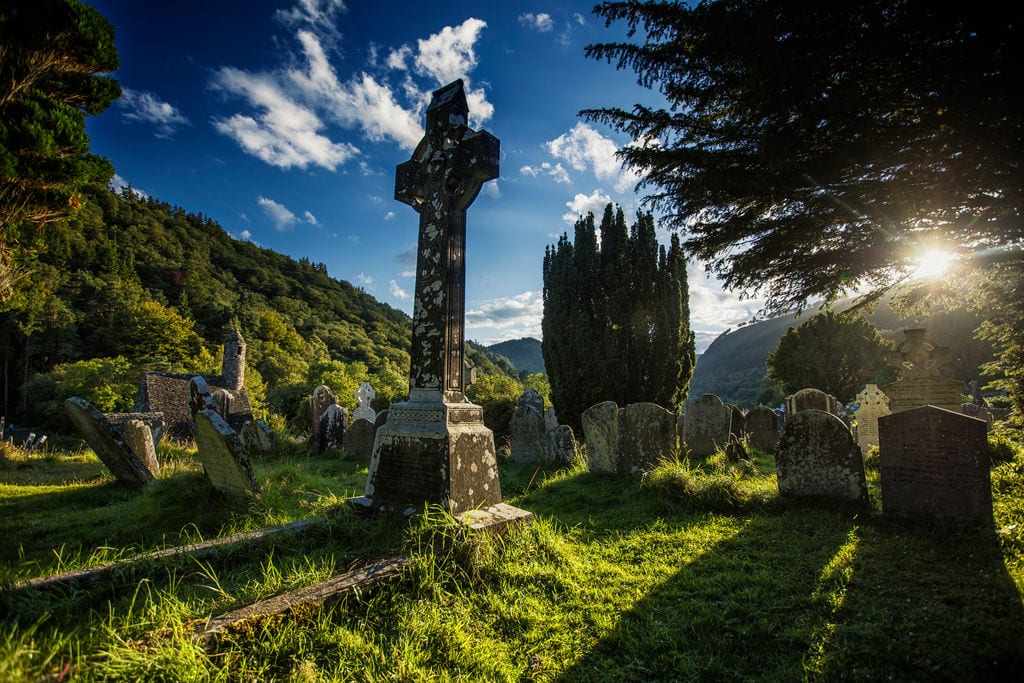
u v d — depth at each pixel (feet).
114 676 7.11
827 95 10.27
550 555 14.47
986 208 11.37
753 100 11.52
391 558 12.61
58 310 152.15
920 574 12.97
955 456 16.40
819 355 81.25
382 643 9.50
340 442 48.80
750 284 16.14
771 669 9.29
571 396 47.37
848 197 12.32
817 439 19.92
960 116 9.76
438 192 18.25
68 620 9.30
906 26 9.07
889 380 80.94
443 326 17.08
